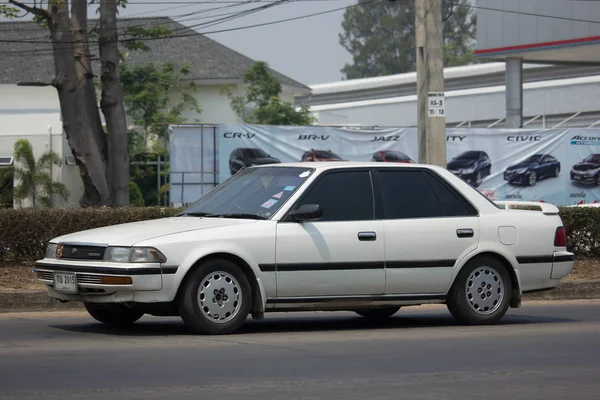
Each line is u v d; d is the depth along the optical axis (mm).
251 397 8430
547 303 18250
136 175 44281
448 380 9453
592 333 13211
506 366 10359
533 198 34781
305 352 11109
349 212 13031
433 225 13422
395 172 13523
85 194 30062
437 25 21266
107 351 10984
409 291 13328
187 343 11656
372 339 12367
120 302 11875
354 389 8891
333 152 32906
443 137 21219
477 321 13852
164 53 53625
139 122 47875
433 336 12727
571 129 34875
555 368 10273
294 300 12648
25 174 40312
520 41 41938
